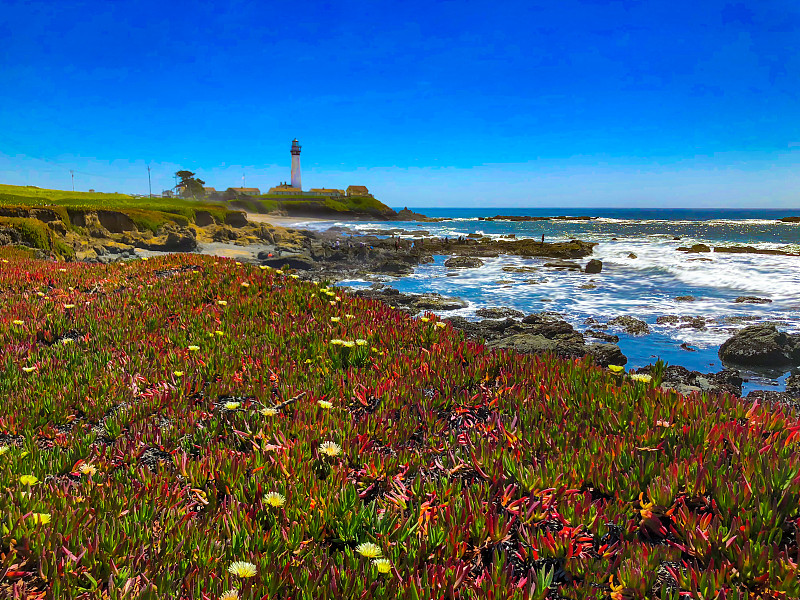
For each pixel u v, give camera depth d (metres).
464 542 2.68
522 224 132.50
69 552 2.46
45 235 33.72
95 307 8.70
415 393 4.97
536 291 30.16
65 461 3.80
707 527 2.63
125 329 7.57
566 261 45.56
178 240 50.91
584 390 4.72
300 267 44.44
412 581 2.24
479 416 4.66
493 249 58.06
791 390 11.72
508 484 3.26
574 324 20.17
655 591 2.32
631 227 107.00
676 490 2.93
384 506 3.15
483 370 5.67
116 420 4.58
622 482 3.11
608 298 26.95
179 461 3.67
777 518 2.55
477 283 34.44
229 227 67.69
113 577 2.28
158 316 8.30
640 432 3.74
